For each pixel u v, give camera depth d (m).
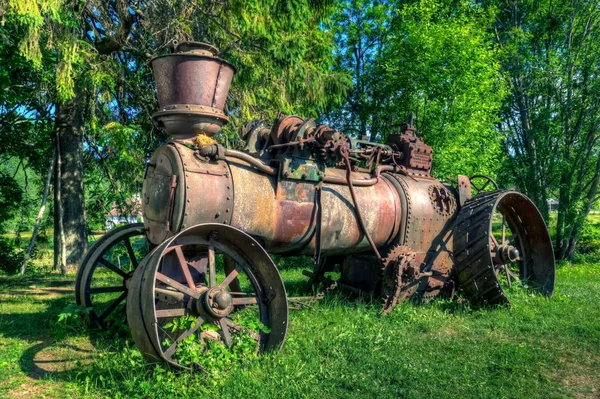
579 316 5.94
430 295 6.50
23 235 20.89
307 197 5.36
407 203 6.27
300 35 10.60
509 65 17.17
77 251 11.06
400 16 17.05
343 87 11.88
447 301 6.47
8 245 13.20
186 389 3.52
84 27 9.63
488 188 15.93
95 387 3.70
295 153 5.23
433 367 4.15
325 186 5.58
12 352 4.57
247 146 5.32
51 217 14.26
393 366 4.11
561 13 16.88
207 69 4.81
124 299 6.04
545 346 4.80
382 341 4.76
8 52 8.45
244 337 4.22
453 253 6.41
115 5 10.01
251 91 10.30
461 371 4.05
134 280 3.86
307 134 5.26
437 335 5.09
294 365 4.01
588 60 16.25
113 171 12.21
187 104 4.79
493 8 15.41
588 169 16.72
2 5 7.12
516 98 17.31
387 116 16.64
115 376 3.86
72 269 10.95
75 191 11.09
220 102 4.98
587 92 16.36
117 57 10.93
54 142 11.11
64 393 3.62
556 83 16.67
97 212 13.06
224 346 4.09
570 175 16.56
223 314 4.07
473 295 6.27
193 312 4.11
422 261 6.45
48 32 7.93
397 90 15.14
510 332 5.26
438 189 6.69
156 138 11.52
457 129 13.34
